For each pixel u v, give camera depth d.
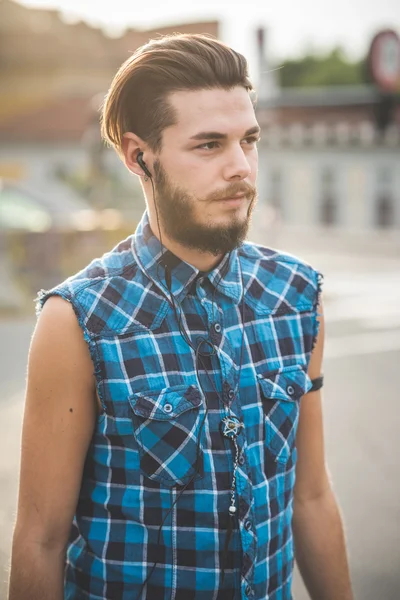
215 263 1.37
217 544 1.28
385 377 6.82
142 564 1.29
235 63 1.25
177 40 1.29
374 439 5.04
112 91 1.32
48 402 1.28
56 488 1.30
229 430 1.29
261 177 32.72
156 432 1.27
